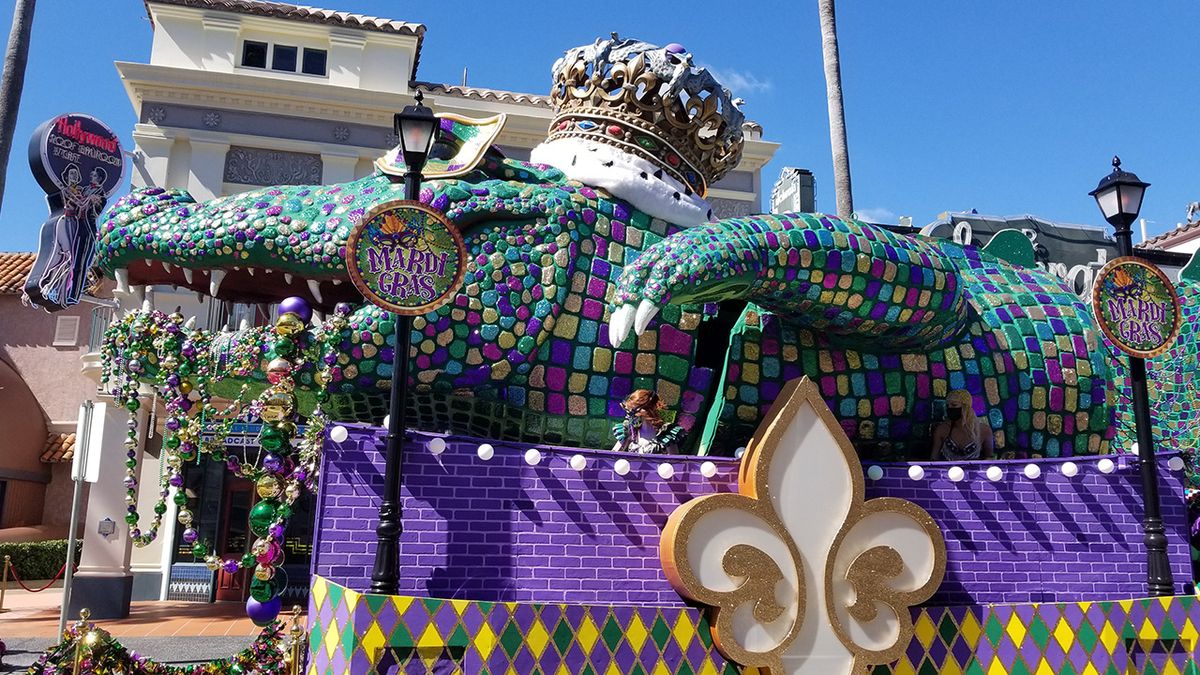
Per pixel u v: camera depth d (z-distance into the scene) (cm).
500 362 497
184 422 492
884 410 561
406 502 445
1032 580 517
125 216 511
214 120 1230
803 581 456
